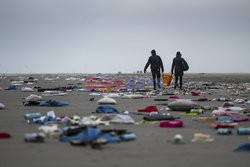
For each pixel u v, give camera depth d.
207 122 19.53
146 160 11.20
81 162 10.94
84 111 24.17
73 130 14.41
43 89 47.09
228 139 14.72
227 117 20.94
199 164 10.76
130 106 27.64
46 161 11.09
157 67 47.19
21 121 19.83
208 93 41.47
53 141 14.14
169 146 13.24
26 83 70.56
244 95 39.91
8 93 42.94
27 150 12.55
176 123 17.80
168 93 40.62
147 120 19.83
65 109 25.50
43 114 22.50
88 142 13.32
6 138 14.84
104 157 11.54
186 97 36.53
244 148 12.53
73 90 47.94
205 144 13.65
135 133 15.95
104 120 19.27
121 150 12.53
